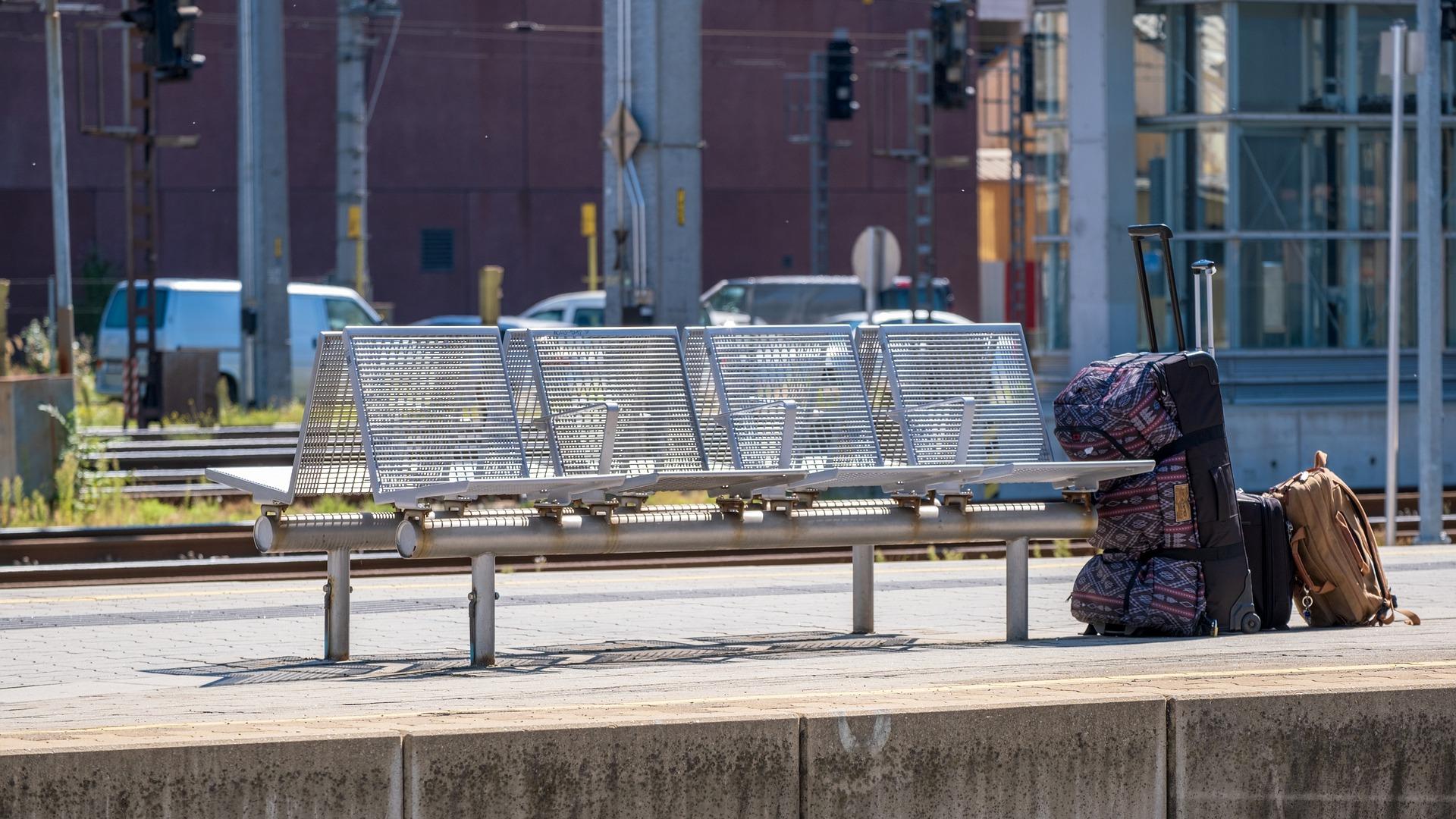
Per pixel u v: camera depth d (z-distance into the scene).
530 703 19.17
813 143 166.88
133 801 15.88
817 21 183.62
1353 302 77.50
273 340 95.62
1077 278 76.56
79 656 27.42
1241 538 27.89
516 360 27.92
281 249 95.75
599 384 27.55
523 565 43.88
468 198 179.25
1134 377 27.77
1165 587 27.53
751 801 17.59
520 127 179.75
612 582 37.81
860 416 28.75
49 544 45.72
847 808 17.84
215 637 29.75
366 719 17.80
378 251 177.75
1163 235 28.78
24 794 15.58
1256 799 19.03
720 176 182.50
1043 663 22.98
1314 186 77.06
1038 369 82.75
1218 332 76.81
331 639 26.31
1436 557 41.38
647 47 72.56
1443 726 19.62
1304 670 21.23
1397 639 26.16
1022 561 27.66
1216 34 76.12
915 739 18.05
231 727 17.20
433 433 25.95
